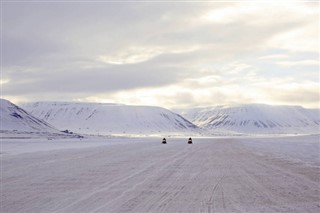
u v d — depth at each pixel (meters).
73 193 12.92
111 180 16.16
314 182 14.51
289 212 9.45
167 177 16.95
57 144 67.88
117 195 12.34
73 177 17.38
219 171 19.03
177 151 39.06
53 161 26.80
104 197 12.01
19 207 10.68
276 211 9.57
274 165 21.47
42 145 62.53
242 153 33.38
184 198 11.64
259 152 34.12
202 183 14.87
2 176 18.09
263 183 14.54
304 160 24.27
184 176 17.23
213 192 12.68
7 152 40.12
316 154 29.66
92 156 31.97
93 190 13.48
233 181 15.31
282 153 31.67
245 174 17.55
